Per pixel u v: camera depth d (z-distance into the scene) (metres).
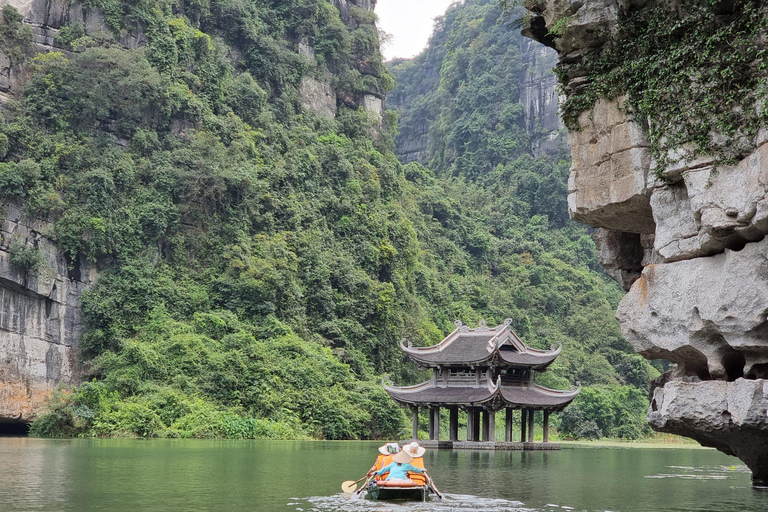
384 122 104.19
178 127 72.75
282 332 66.06
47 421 51.41
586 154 18.92
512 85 140.88
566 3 18.83
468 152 137.88
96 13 69.50
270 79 87.38
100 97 66.31
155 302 64.31
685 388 16.08
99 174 63.59
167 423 52.88
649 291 17.14
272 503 15.01
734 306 15.27
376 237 82.31
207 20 84.62
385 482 15.63
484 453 35.34
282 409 57.56
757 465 17.41
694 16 16.58
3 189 58.31
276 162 78.75
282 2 93.62
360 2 106.19
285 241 74.19
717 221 15.47
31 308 58.41
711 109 15.88
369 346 73.62
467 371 40.94
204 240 70.19
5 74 63.44
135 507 14.33
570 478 22.22
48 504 14.65
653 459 35.12
